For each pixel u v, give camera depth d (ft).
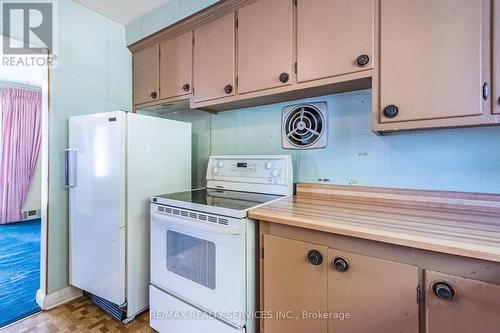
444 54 3.08
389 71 3.43
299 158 5.34
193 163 7.25
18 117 12.92
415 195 4.11
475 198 3.68
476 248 2.22
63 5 5.95
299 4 4.24
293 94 4.84
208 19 5.49
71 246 5.92
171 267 4.60
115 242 5.04
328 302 3.12
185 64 5.97
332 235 3.09
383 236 2.64
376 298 2.81
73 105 6.15
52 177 5.79
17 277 7.15
